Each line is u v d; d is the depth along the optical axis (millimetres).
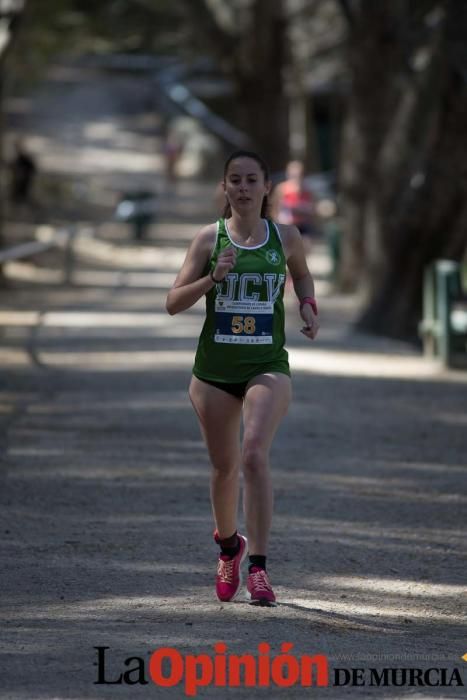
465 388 42250
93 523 23172
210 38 97375
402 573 20719
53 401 36438
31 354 45656
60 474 27156
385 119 72438
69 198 128000
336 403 37688
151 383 40031
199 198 144625
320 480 27453
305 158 141500
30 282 76375
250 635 16969
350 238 75188
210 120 164375
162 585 19453
